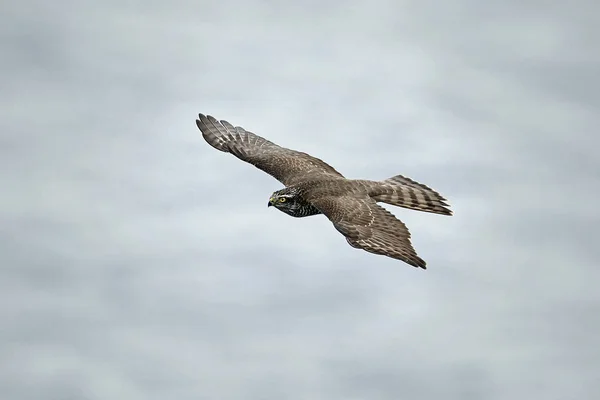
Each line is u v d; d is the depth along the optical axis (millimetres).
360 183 17516
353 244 15461
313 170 19172
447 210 17031
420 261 15195
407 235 15797
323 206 16766
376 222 16078
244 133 20844
